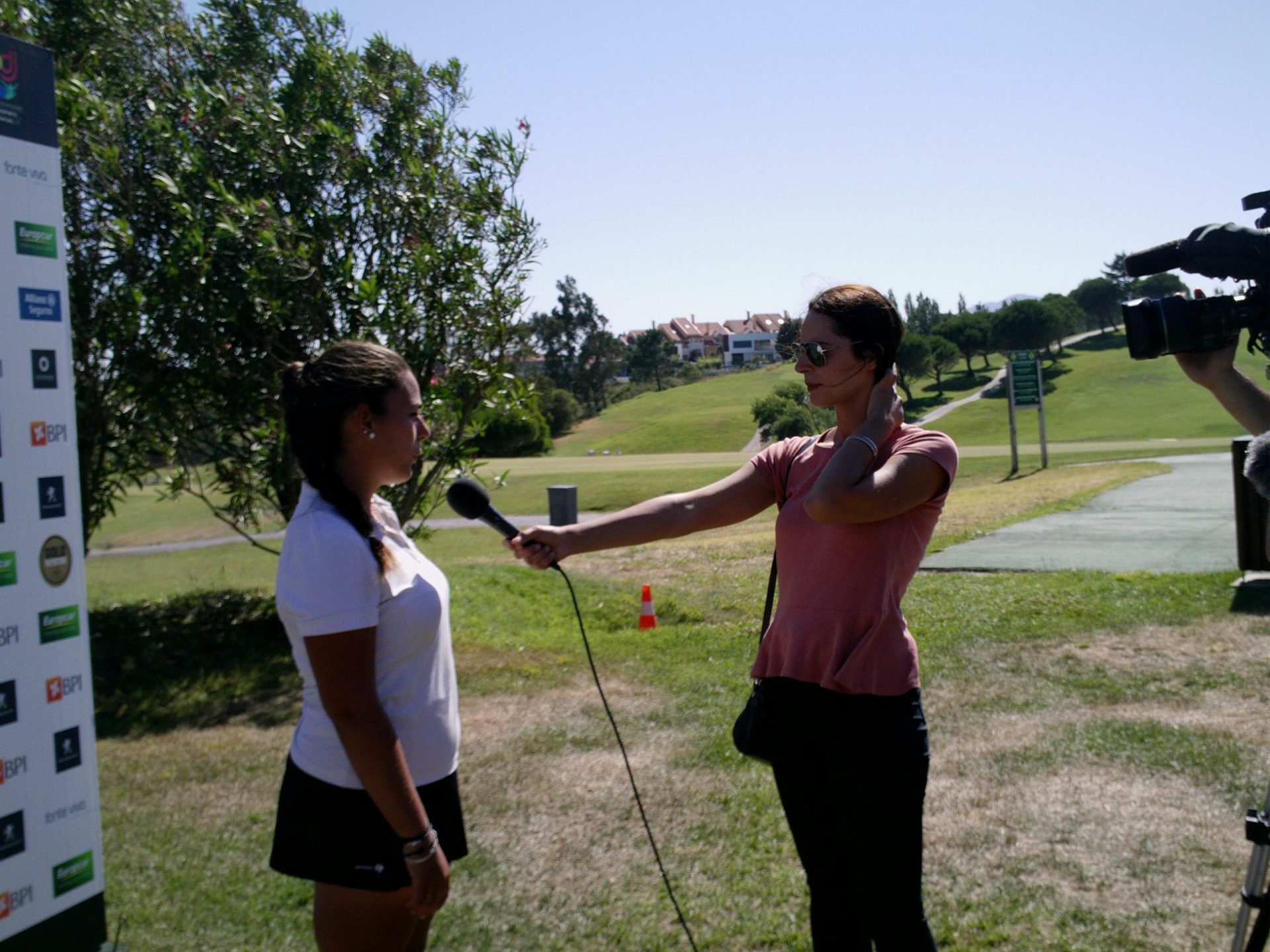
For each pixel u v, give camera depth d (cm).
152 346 869
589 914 375
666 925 363
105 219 848
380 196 931
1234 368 248
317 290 873
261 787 552
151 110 902
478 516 264
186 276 834
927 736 248
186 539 2611
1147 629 768
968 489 2508
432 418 912
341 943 235
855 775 241
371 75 971
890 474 236
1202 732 529
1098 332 12400
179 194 822
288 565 221
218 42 983
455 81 1005
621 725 625
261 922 383
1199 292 258
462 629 945
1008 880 380
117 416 911
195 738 657
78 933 285
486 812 482
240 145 891
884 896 242
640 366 12962
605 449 7288
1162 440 4866
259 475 929
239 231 834
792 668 250
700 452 6781
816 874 252
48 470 277
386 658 229
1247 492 862
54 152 279
